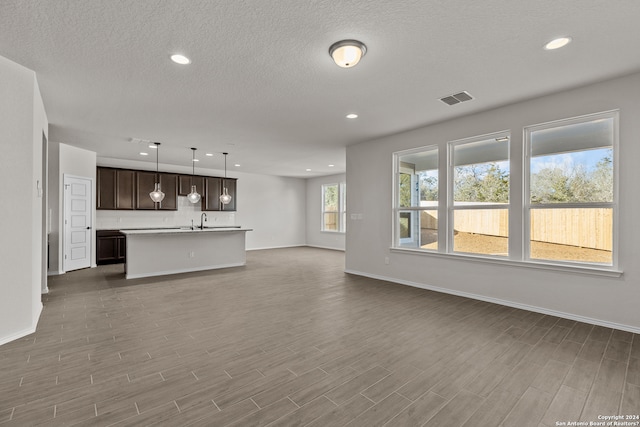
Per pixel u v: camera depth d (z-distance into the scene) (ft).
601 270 10.35
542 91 11.21
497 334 9.76
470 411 6.01
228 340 9.32
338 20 7.09
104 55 8.64
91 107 12.76
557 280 11.45
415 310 12.20
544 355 8.32
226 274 19.66
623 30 7.44
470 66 9.33
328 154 22.54
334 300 13.65
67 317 11.25
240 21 7.12
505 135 13.03
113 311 12.00
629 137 9.89
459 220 14.66
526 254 12.39
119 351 8.52
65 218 19.44
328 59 8.92
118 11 6.72
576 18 7.00
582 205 11.11
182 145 19.72
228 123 15.03
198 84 10.58
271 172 32.60
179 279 18.04
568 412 5.98
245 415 5.85
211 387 6.79
